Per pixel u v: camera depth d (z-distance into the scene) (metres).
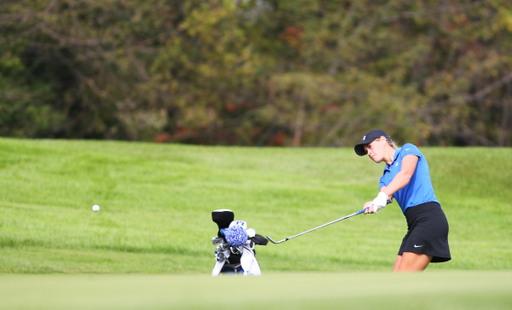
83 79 91.62
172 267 24.86
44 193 43.50
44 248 27.70
